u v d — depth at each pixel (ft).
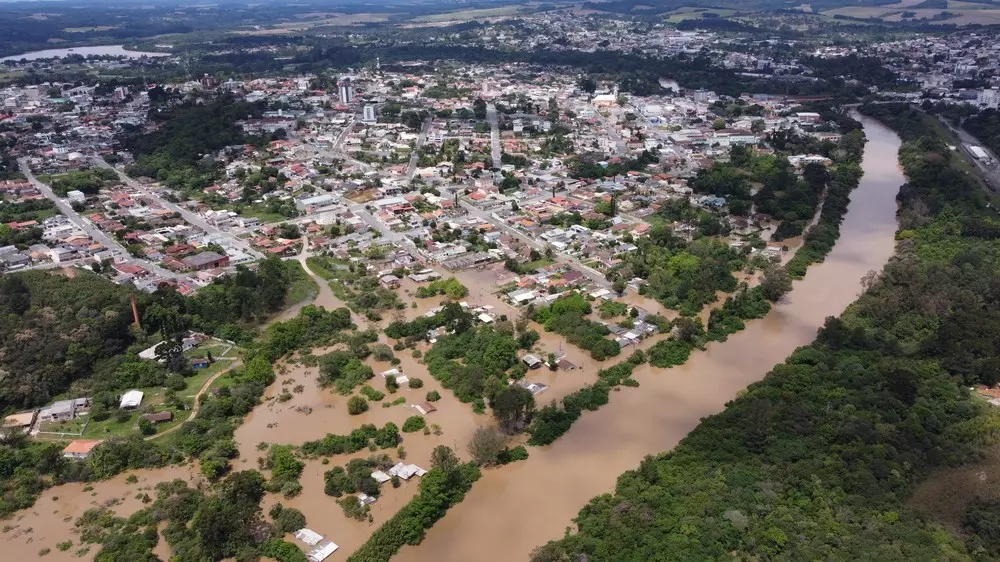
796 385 543.39
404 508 420.36
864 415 490.90
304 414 539.70
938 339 589.73
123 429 517.55
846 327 629.51
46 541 411.54
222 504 420.77
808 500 415.85
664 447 494.59
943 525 395.55
